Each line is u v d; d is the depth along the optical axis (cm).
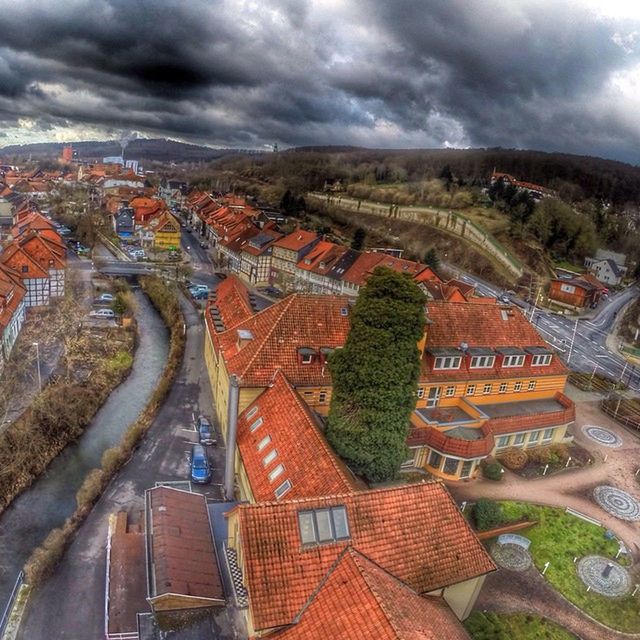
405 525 2359
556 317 10612
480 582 2598
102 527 3469
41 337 6556
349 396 3444
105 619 2767
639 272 14862
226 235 12975
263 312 4566
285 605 1998
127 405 5300
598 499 4406
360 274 9525
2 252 8175
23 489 3928
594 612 3312
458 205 16912
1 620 2792
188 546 2892
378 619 1783
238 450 3628
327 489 2648
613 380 7250
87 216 13538
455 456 4150
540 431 4931
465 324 4906
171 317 7681
